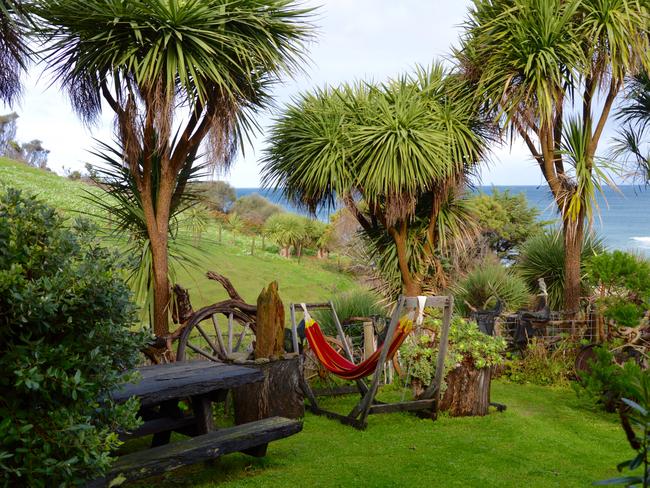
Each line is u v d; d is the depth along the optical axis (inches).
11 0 200.2
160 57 198.8
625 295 251.0
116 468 113.9
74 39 209.9
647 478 73.5
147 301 220.4
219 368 161.6
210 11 208.8
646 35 299.0
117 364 112.5
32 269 100.7
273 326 189.5
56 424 95.9
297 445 172.2
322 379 253.4
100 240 114.4
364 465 152.9
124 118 214.7
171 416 161.5
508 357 296.8
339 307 305.3
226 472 146.6
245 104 235.5
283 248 1059.9
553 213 319.3
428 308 269.7
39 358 94.6
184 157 227.1
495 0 323.3
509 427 194.2
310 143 337.1
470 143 329.4
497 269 376.8
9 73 219.3
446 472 148.4
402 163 313.1
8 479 93.2
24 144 2117.4
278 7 224.7
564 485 140.8
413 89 355.6
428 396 207.0
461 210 368.5
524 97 306.5
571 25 299.6
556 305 373.4
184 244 262.2
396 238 345.7
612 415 215.2
